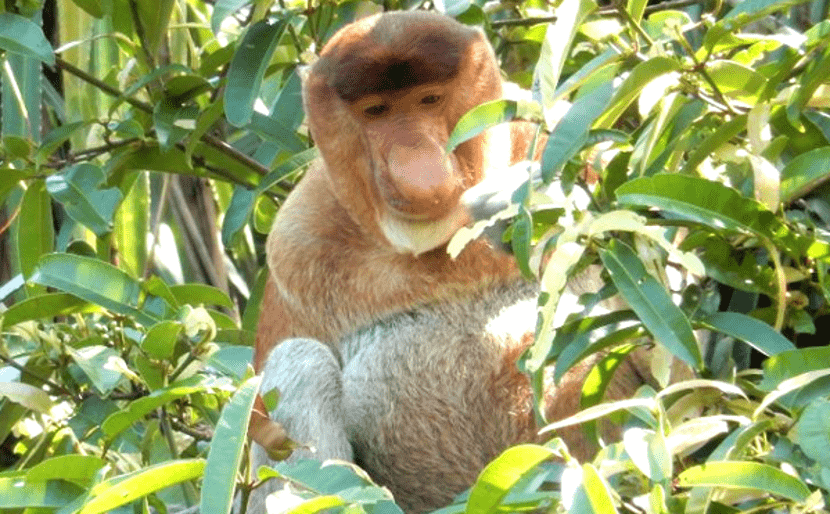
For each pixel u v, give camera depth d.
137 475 7.58
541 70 8.14
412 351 10.55
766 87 8.88
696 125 9.32
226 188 14.99
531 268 8.27
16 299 13.60
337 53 10.47
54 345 10.75
